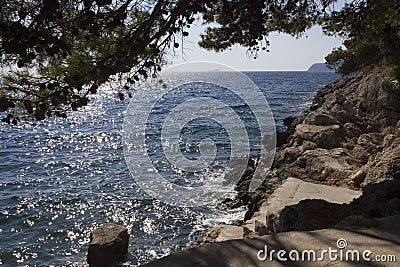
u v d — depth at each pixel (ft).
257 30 20.53
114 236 35.32
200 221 43.68
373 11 22.45
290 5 22.79
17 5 12.64
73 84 13.16
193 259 12.37
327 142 54.44
